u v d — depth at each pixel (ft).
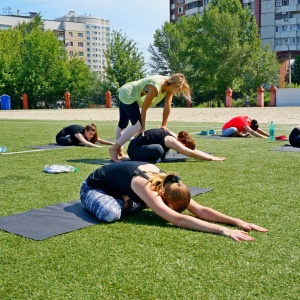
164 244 9.54
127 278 7.84
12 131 42.55
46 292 7.34
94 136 28.86
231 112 77.92
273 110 81.97
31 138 34.99
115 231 10.53
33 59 153.79
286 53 220.64
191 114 74.08
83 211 12.28
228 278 7.77
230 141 30.53
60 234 10.34
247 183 16.03
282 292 7.22
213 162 21.12
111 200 11.53
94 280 7.78
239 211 12.23
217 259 8.65
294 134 26.37
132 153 21.02
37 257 8.90
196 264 8.41
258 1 230.89
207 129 42.63
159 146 20.48
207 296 7.10
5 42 165.78
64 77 159.02
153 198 10.93
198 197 13.91
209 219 11.23
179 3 268.21
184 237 9.99
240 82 160.66
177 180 10.98
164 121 22.07
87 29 478.59
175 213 10.78
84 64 173.06
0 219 11.55
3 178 17.53
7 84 150.61
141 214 12.15
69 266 8.42
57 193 14.83
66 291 7.37
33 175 18.22
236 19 160.86
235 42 160.25
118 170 11.77
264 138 32.58
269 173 17.94
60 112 97.30
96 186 12.32
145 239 9.89
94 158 23.39
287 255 8.84
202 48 163.73
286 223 11.07
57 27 394.32
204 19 163.12
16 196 14.43
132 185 11.27
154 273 8.03
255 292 7.22
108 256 8.90
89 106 170.60
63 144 28.99
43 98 157.17
